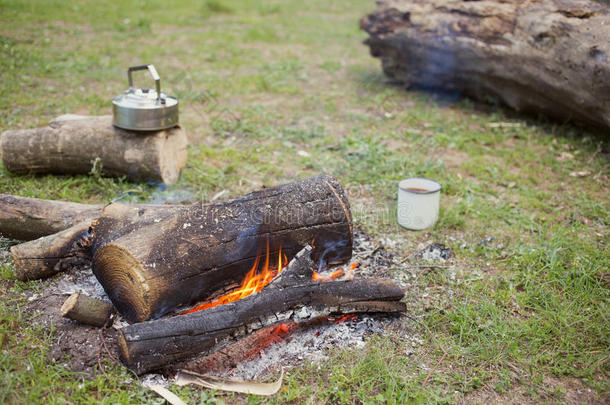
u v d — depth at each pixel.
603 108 4.99
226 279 2.96
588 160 5.19
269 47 9.58
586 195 4.56
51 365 2.55
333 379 2.55
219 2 12.40
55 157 4.25
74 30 9.36
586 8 5.18
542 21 5.39
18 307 2.90
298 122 6.08
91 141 4.21
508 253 3.71
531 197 4.52
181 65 8.09
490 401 2.51
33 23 9.57
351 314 2.92
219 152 5.19
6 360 2.51
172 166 4.43
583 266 3.42
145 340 2.47
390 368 2.64
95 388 2.46
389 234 3.92
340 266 3.41
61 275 3.25
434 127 6.07
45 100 6.11
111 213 3.18
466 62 6.33
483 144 5.67
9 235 3.46
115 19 10.52
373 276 3.39
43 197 4.04
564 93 5.33
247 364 2.68
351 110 6.57
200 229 2.85
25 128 5.24
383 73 8.16
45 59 7.59
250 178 4.68
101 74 7.24
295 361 2.70
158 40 9.41
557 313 3.06
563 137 5.76
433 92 7.35
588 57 4.93
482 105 6.86
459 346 2.81
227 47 9.27
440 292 3.28
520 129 6.00
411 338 2.88
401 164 4.99
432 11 6.58
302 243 3.11
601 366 2.71
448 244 3.80
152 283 2.67
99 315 2.78
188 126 5.81
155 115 4.07
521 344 2.86
